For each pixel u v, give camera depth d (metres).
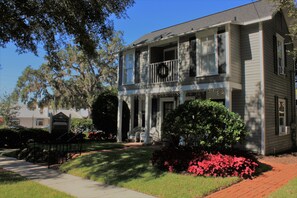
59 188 6.38
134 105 18.00
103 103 17.61
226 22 11.23
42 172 8.52
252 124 11.27
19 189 6.13
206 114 7.56
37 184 6.69
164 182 6.43
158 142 14.95
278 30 13.17
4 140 16.06
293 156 10.77
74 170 8.47
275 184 6.37
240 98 11.75
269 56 11.93
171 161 7.50
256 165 7.36
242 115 11.61
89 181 7.15
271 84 11.91
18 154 12.12
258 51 11.34
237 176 6.83
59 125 16.77
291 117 14.09
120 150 11.59
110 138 18.06
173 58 15.37
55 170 8.88
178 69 13.37
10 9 8.85
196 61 12.55
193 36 12.85
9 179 7.31
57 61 12.72
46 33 10.59
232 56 11.47
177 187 6.01
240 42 11.94
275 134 11.91
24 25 9.69
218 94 12.91
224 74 11.37
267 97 11.41
